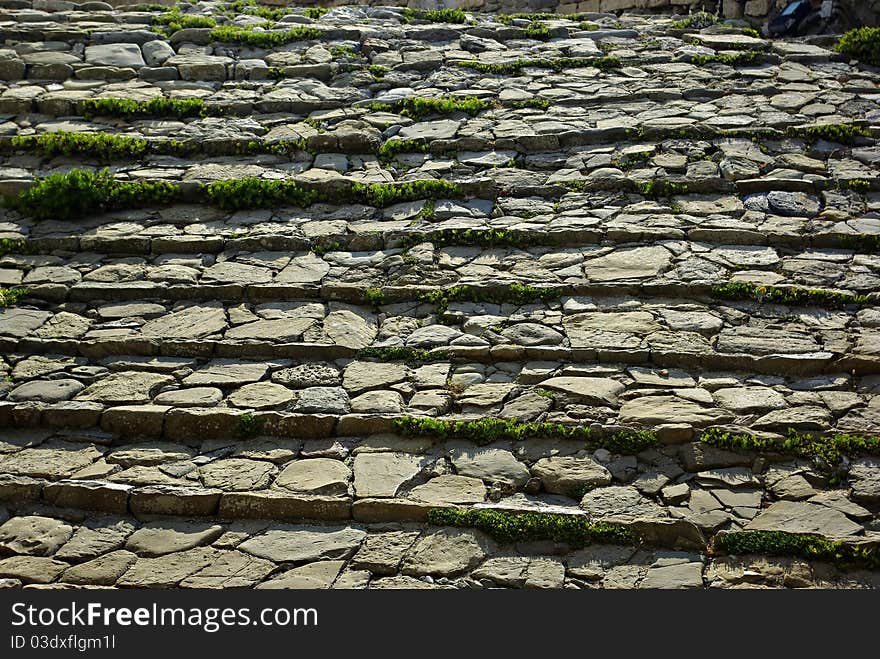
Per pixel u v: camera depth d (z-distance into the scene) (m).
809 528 5.76
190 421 6.76
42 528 6.01
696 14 14.45
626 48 13.02
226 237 8.97
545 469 6.32
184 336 7.65
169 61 12.14
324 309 8.06
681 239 8.66
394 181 9.77
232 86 11.75
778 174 9.55
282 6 17.50
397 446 6.60
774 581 5.48
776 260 8.30
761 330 7.45
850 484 6.09
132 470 6.42
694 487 6.15
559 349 7.29
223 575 5.62
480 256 8.65
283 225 9.20
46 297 8.20
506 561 5.70
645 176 9.59
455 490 6.19
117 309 8.06
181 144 10.36
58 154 10.25
